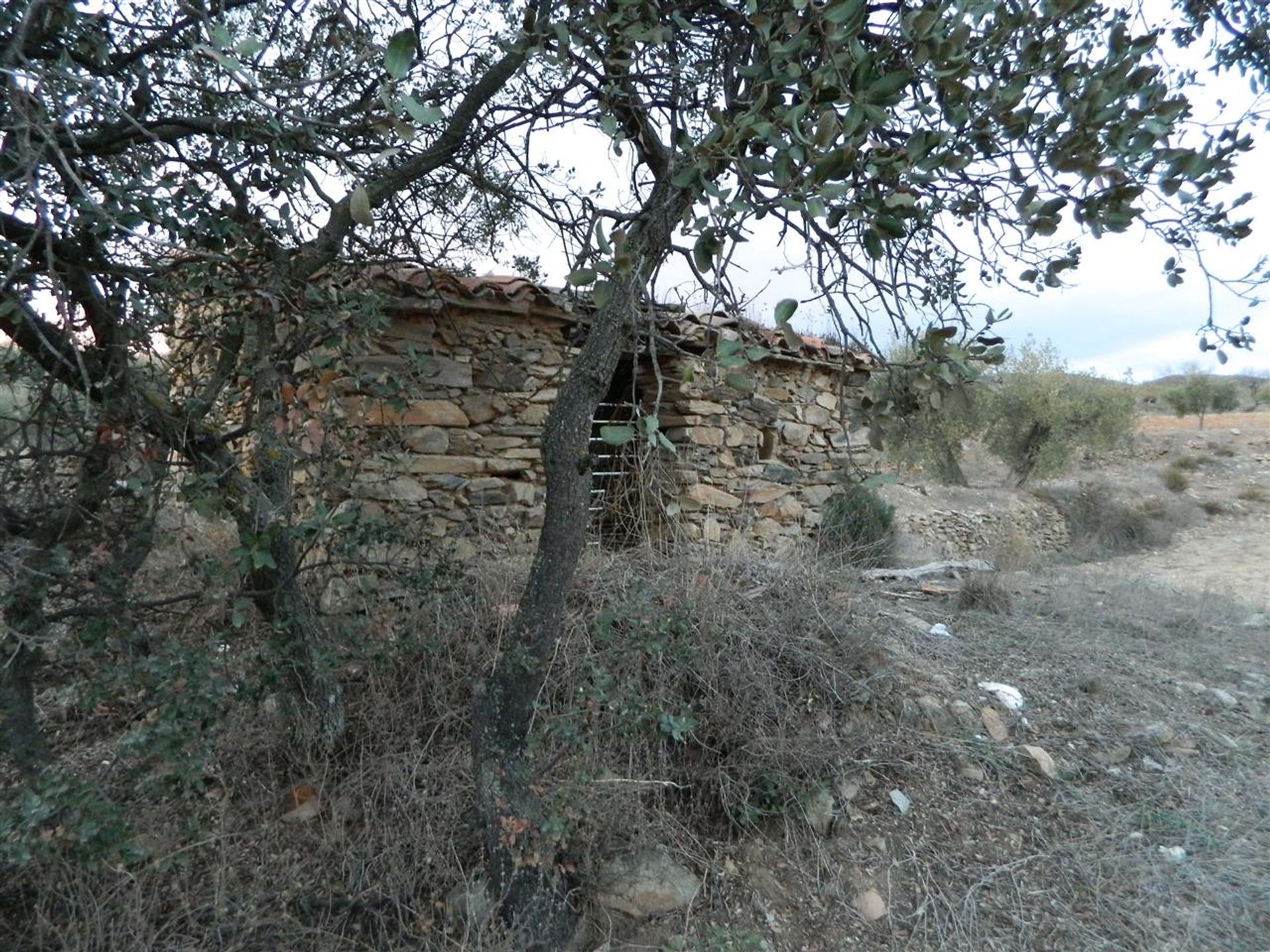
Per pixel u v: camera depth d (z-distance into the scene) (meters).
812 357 7.37
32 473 2.72
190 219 2.80
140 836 2.83
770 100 2.68
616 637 3.95
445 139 3.42
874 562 7.38
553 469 3.07
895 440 2.69
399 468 4.55
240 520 3.12
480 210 4.75
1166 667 5.67
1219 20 3.41
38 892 2.67
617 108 3.36
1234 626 7.02
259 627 3.57
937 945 3.28
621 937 3.09
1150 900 3.47
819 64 2.69
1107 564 11.78
